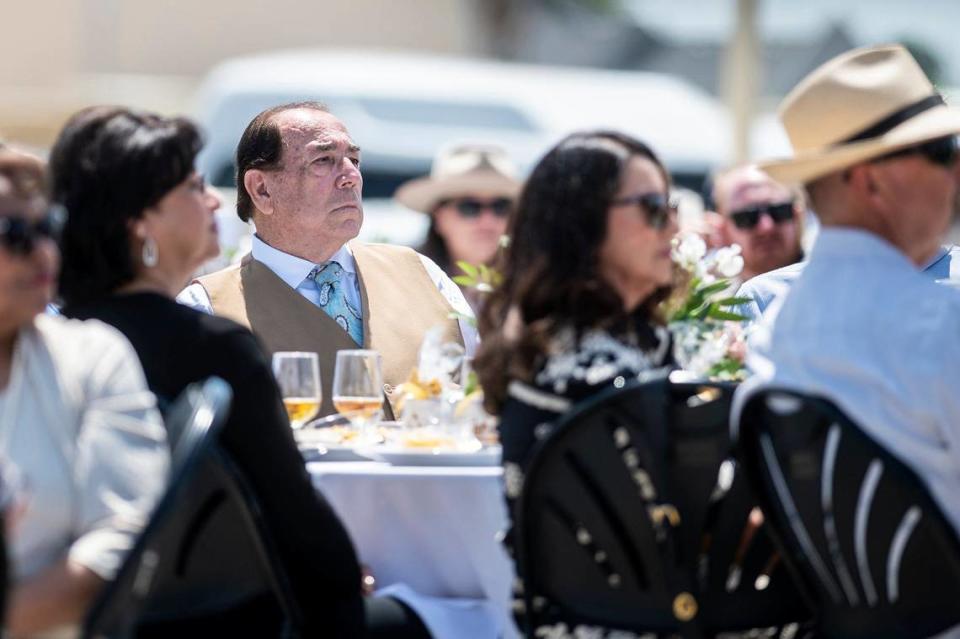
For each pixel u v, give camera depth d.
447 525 9.02
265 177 12.05
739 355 9.70
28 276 7.22
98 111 8.40
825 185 8.11
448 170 19.45
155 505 6.69
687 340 9.43
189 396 7.14
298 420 9.77
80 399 7.32
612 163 8.24
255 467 8.13
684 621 7.87
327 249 12.10
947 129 7.94
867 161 7.97
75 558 7.07
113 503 7.19
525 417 8.12
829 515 7.66
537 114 44.00
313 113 12.20
